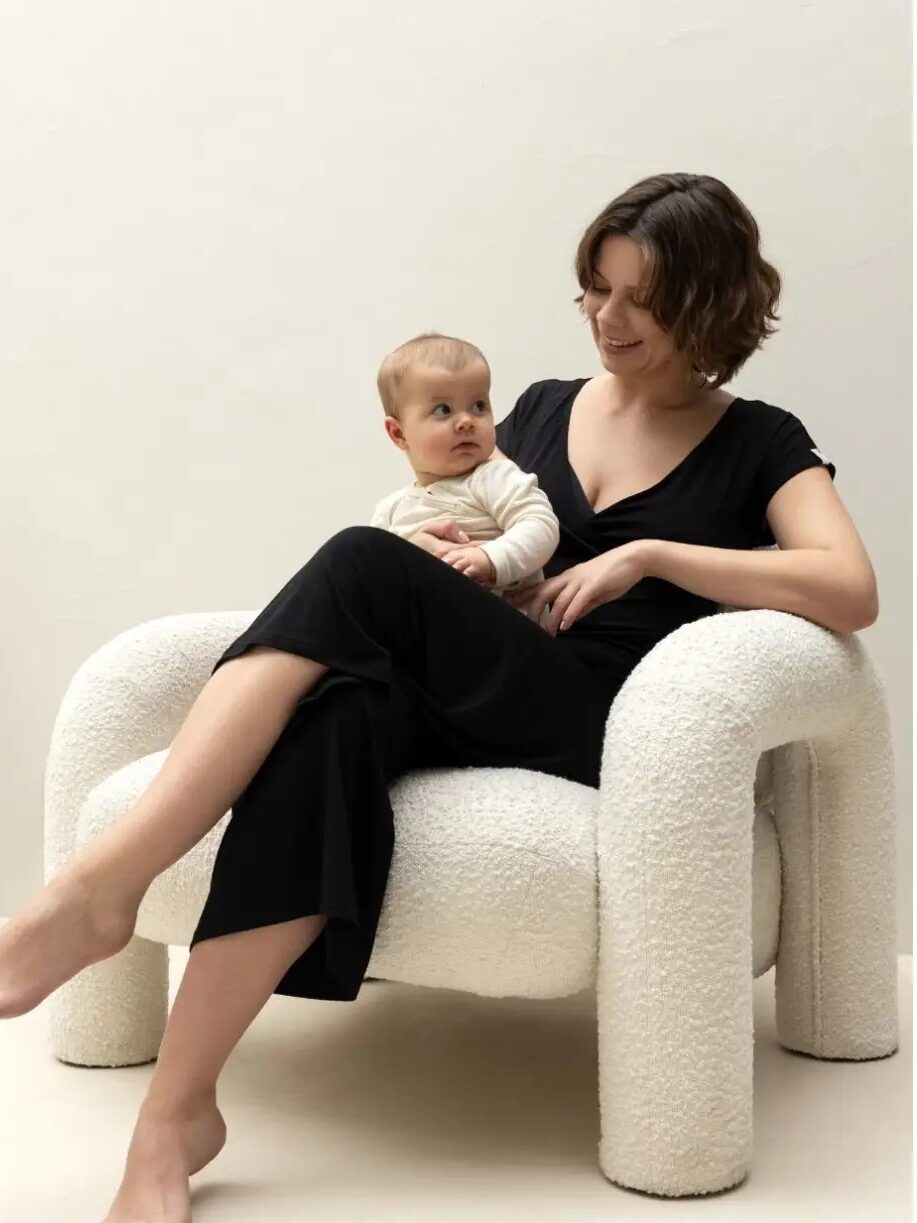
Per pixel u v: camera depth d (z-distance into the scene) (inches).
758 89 74.9
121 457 83.1
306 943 42.8
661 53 76.0
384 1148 48.5
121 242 82.8
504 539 52.0
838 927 58.1
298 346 80.9
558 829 44.3
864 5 73.7
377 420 79.9
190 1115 42.6
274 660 43.6
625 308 56.2
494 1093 54.4
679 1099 43.7
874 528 74.6
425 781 46.7
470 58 78.3
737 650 46.4
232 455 81.8
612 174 76.8
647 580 56.3
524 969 43.9
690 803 43.2
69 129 83.4
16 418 84.2
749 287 57.3
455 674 47.3
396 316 79.7
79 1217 42.7
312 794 42.6
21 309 84.0
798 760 57.9
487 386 55.4
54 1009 57.5
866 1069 57.6
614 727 45.4
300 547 81.1
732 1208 43.4
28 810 84.7
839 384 74.7
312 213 80.6
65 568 83.9
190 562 82.5
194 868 47.1
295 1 80.4
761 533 58.9
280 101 80.8
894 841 58.7
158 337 82.5
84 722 55.2
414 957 44.2
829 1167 46.9
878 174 73.8
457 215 78.8
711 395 60.8
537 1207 43.3
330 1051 59.4
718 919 43.6
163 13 82.2
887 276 73.9
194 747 42.9
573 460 60.6
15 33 84.0
